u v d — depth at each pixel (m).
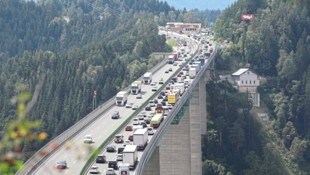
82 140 127.06
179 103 160.50
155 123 132.25
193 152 179.75
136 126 135.75
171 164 162.38
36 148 117.12
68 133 129.12
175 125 162.50
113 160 108.19
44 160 107.88
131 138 124.38
